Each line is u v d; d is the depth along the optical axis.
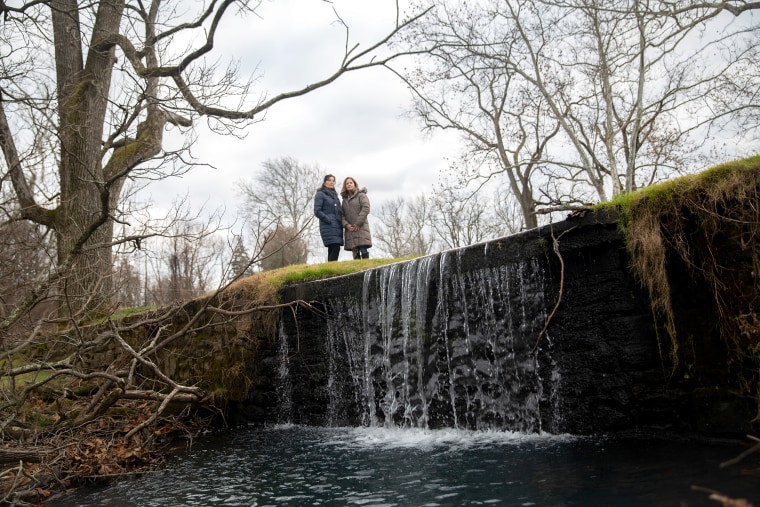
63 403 7.96
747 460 3.95
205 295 10.30
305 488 4.59
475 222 32.88
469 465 4.80
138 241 7.38
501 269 6.28
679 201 4.84
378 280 7.85
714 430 4.59
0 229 8.33
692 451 4.37
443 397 6.83
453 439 6.15
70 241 11.28
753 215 4.48
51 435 6.61
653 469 3.99
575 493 3.67
